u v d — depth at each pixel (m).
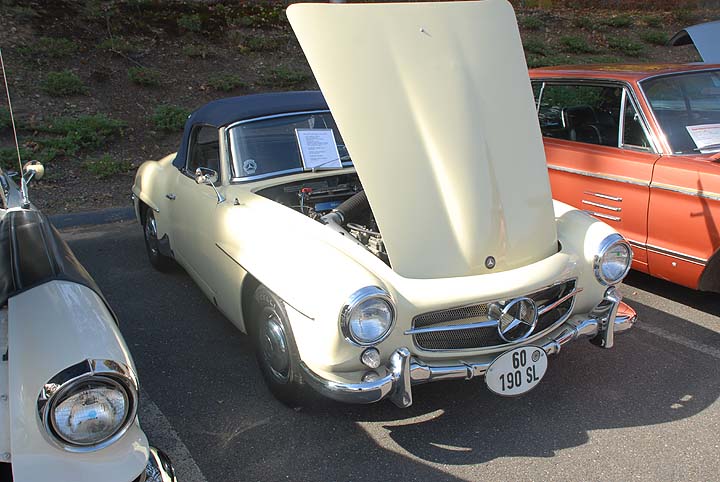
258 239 3.16
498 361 2.81
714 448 2.85
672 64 5.21
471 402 3.25
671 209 4.16
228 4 11.98
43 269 2.37
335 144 4.11
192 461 2.81
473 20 3.28
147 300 4.67
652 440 2.92
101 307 2.19
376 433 3.00
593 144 4.93
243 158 3.88
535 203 3.18
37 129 7.89
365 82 3.01
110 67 9.45
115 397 1.82
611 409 3.18
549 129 5.47
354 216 3.43
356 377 2.66
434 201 2.97
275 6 12.33
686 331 4.03
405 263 2.86
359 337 2.54
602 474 2.69
